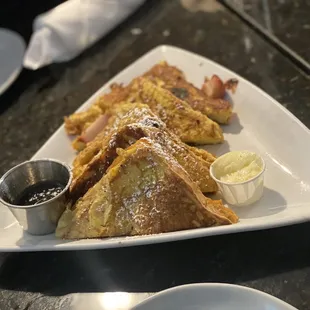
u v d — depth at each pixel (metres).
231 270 0.38
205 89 0.55
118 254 0.41
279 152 0.47
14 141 0.59
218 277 0.38
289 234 0.39
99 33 0.70
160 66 0.58
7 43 0.73
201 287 0.34
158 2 0.75
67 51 0.69
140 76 0.58
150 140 0.42
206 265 0.39
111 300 0.38
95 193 0.42
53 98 0.64
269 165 0.46
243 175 0.42
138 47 0.68
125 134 0.44
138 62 0.62
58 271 0.41
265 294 0.33
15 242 0.43
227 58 0.62
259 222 0.38
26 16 0.84
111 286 0.39
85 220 0.42
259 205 0.42
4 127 0.61
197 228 0.40
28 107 0.64
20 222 0.43
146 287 0.38
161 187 0.40
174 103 0.51
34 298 0.39
